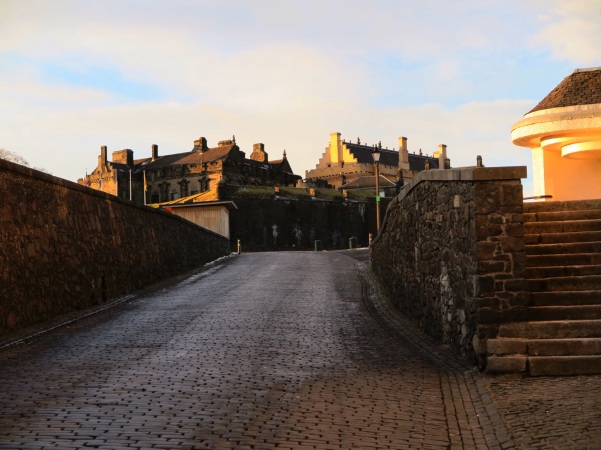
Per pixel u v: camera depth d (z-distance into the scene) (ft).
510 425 21.30
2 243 38.37
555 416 21.75
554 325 28.89
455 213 33.32
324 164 456.04
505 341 28.48
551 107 53.98
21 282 40.55
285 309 48.96
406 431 21.03
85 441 18.86
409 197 45.50
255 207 274.98
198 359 30.83
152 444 18.74
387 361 31.35
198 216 156.66
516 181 29.60
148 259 70.79
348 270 84.33
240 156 384.06
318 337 37.42
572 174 55.77
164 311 48.70
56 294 45.96
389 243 56.49
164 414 21.74
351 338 37.50
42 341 36.32
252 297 56.75
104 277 55.98
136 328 40.70
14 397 23.81
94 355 31.99
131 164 403.34
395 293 51.70
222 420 21.25
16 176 41.06
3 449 18.08
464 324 31.63
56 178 47.06
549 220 39.22
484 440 20.45
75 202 51.21
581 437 19.49
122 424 20.57
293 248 283.59
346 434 20.39
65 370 28.53
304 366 29.76
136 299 57.52
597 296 31.32
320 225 294.25
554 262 34.86
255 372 28.25
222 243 128.67
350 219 307.37
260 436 19.80
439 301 36.47
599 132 52.70
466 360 30.96
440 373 28.99
